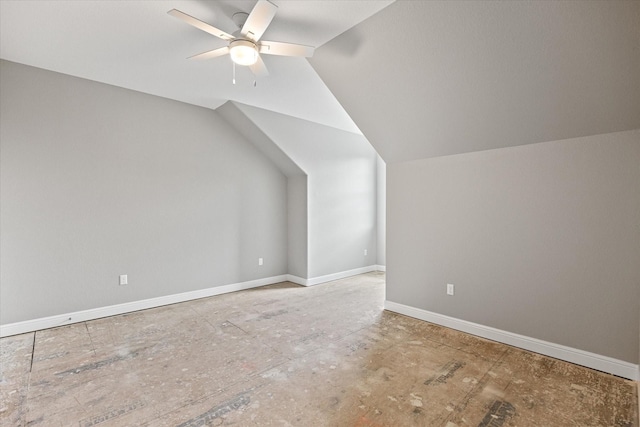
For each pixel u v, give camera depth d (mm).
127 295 3721
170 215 4043
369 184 6086
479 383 2229
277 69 3143
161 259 3979
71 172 3330
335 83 3100
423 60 2461
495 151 2932
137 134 3758
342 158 5512
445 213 3301
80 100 3369
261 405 1990
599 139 2379
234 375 2344
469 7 2004
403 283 3686
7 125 2986
